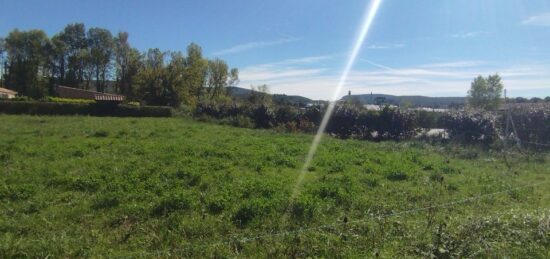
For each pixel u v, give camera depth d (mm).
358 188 9547
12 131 20578
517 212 7543
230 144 17219
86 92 66375
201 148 15086
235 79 72062
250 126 29875
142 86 53594
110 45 86062
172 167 11203
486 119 21719
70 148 14461
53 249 5480
